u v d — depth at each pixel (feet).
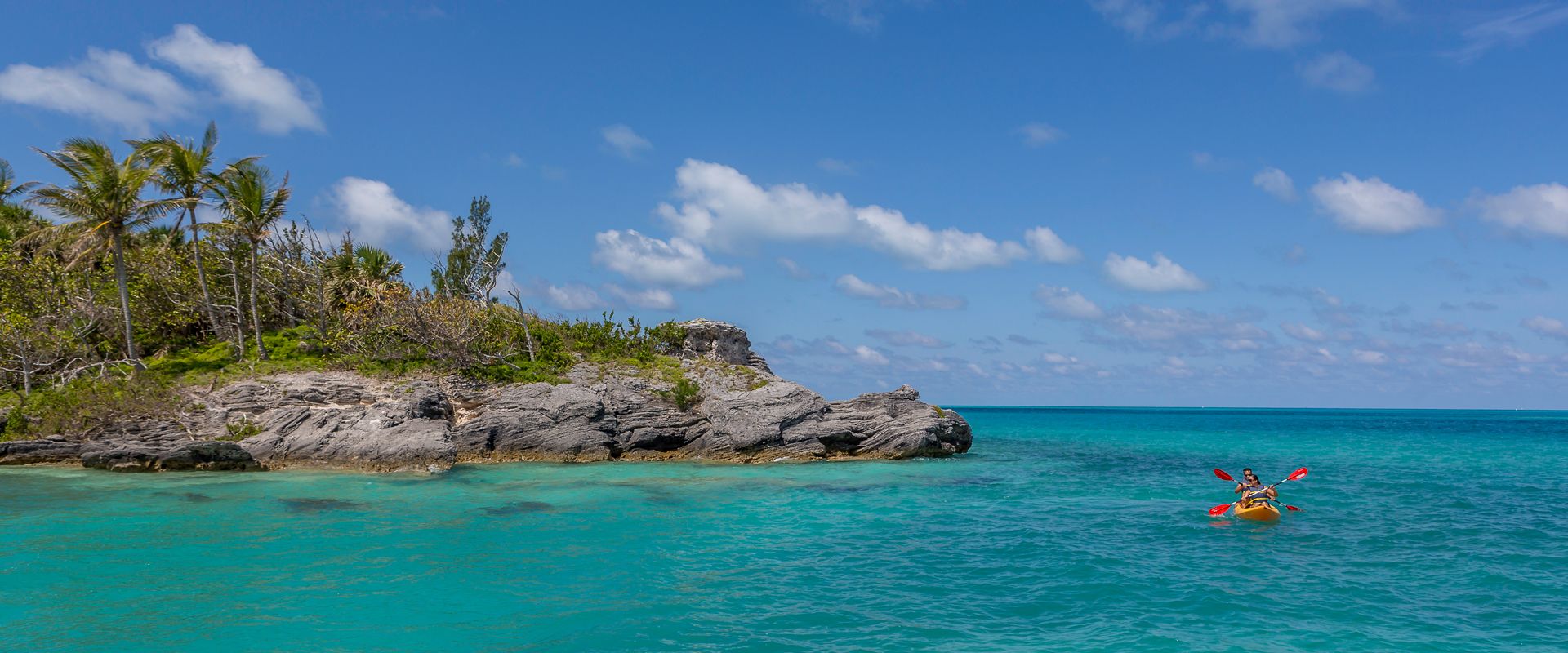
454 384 126.21
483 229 184.03
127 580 50.80
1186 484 104.42
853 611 46.83
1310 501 88.33
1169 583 52.85
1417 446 190.49
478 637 41.88
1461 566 57.47
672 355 152.76
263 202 130.52
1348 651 40.24
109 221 119.55
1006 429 307.17
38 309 133.08
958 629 43.57
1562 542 65.72
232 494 84.07
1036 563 58.18
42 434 107.04
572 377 132.67
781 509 80.53
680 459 125.49
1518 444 202.28
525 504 81.20
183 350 136.05
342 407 113.60
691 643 41.27
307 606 46.21
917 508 82.48
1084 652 40.11
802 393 131.23
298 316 152.56
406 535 65.21
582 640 41.60
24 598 46.88
